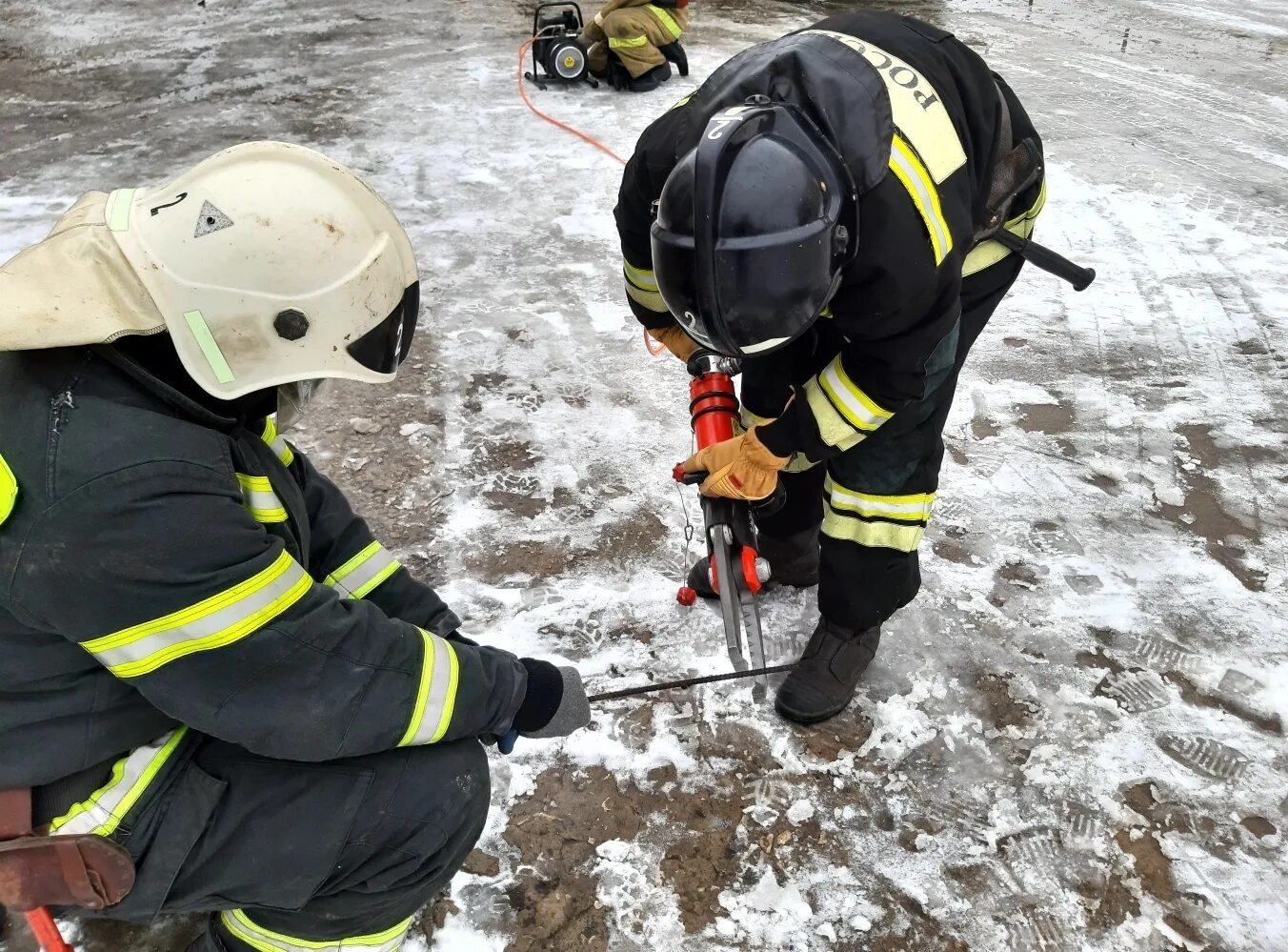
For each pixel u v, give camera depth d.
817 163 1.40
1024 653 2.33
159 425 1.06
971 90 1.62
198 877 1.25
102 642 1.05
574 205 4.48
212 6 7.52
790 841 1.91
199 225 1.08
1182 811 1.97
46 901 1.15
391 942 1.53
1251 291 3.88
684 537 2.65
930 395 1.75
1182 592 2.51
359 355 1.21
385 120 5.36
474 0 7.80
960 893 1.83
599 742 2.08
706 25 7.35
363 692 1.20
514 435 3.02
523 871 1.83
